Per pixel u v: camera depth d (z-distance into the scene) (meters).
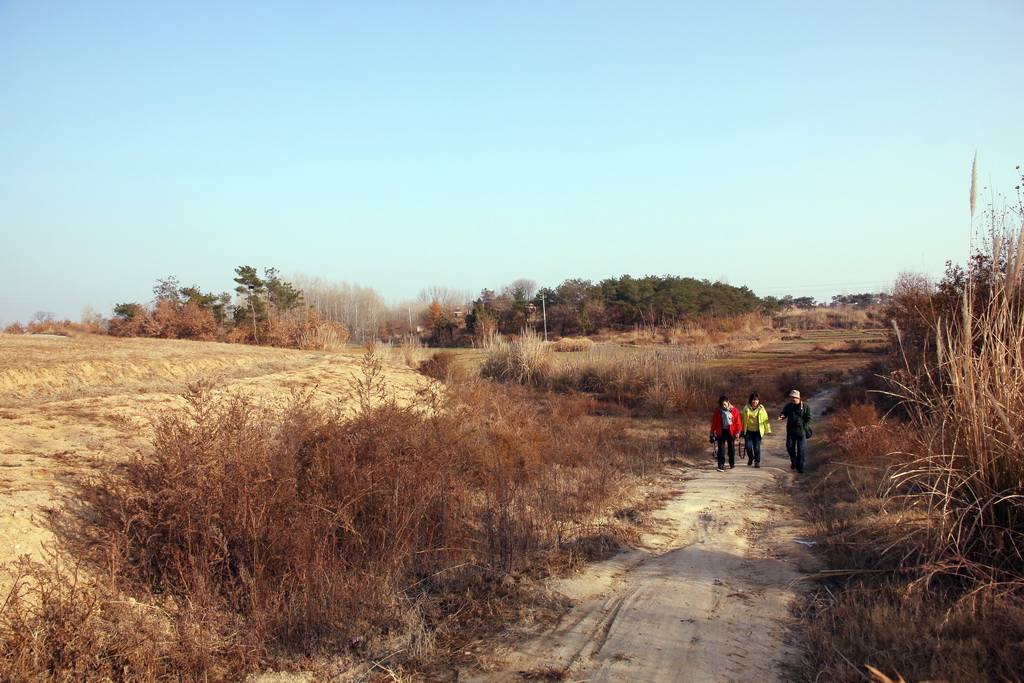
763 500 10.09
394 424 7.92
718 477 12.22
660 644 5.01
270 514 5.97
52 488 6.02
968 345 5.88
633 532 8.03
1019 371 5.78
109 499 5.82
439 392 13.62
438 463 7.85
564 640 5.16
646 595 6.05
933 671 4.12
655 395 22.06
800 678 4.42
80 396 12.13
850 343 51.03
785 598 5.88
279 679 4.60
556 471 10.49
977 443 5.60
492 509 7.64
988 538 5.51
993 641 4.40
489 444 9.95
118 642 4.50
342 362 19.19
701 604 5.80
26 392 13.89
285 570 5.65
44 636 4.29
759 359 44.28
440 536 7.00
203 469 5.80
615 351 30.72
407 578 6.37
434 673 4.68
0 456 7.00
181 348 24.56
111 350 20.92
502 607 5.77
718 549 7.41
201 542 5.61
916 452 6.59
